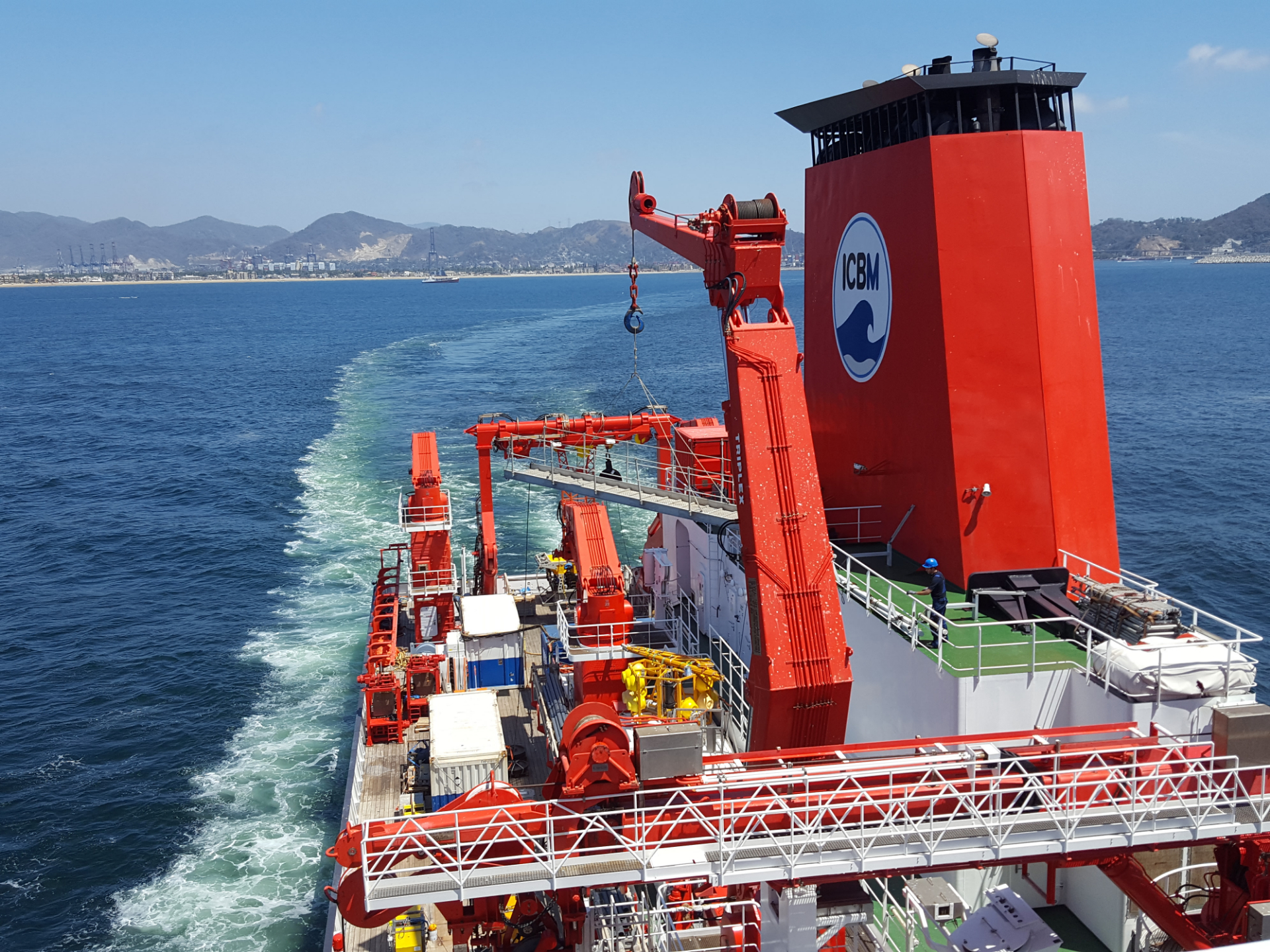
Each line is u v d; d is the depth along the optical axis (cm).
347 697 3750
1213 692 1639
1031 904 1967
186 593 4916
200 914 2586
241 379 12538
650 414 3459
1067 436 2084
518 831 1483
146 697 3812
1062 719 1791
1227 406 9112
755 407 1645
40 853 2878
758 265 1644
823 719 1669
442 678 2936
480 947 1800
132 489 6994
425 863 1437
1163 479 6606
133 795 3152
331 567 5212
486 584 3341
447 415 8988
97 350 17212
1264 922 1450
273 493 6700
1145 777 1470
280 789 3148
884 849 1444
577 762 1462
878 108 2300
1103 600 1836
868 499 2466
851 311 2480
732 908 1841
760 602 1628
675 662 2577
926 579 2186
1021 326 2062
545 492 6297
